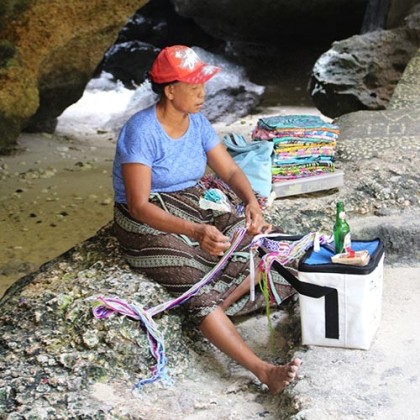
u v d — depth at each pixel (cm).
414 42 933
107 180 802
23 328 353
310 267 338
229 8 1318
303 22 1346
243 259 374
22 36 850
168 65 348
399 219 449
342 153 523
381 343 349
